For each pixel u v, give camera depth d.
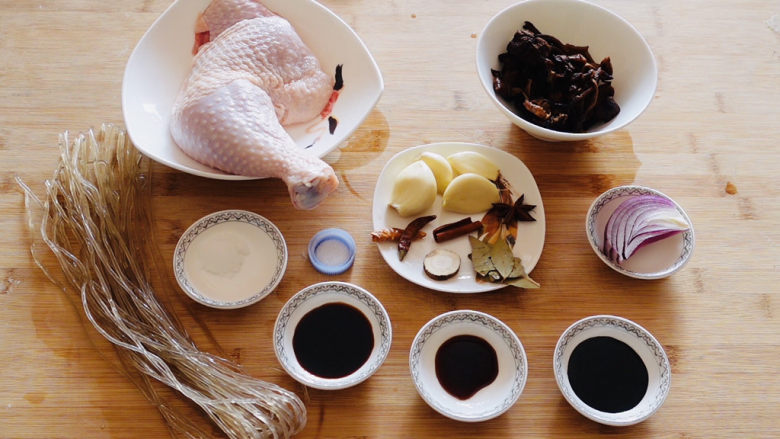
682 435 0.55
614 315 0.59
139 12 0.72
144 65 0.64
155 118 0.63
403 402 0.56
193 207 0.63
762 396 0.56
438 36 0.72
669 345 0.58
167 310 0.58
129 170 0.62
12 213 0.62
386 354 0.55
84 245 0.60
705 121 0.68
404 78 0.69
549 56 0.64
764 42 0.73
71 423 0.55
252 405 0.54
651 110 0.68
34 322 0.58
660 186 0.65
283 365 0.55
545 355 0.58
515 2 0.74
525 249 0.61
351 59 0.65
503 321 0.59
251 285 0.59
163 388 0.56
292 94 0.63
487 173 0.63
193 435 0.54
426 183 0.61
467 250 0.61
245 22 0.64
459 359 0.56
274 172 0.58
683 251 0.60
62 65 0.69
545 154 0.66
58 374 0.56
